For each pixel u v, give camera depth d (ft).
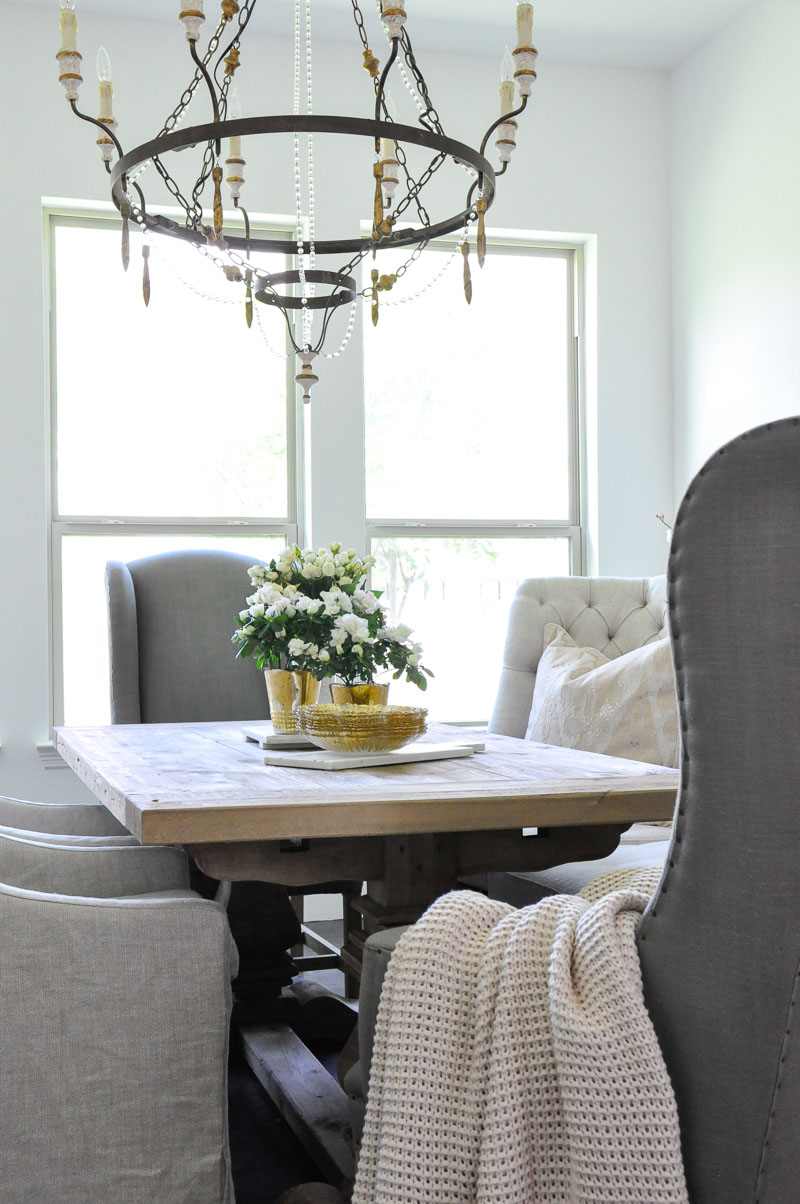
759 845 3.33
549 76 15.78
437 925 4.12
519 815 5.46
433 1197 3.76
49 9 13.99
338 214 14.96
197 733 9.43
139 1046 4.82
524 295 16.17
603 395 16.01
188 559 12.17
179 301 15.01
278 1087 7.50
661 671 9.93
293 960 10.18
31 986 4.72
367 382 15.60
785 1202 3.31
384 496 15.62
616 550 15.99
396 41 6.24
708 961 3.45
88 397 14.70
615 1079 3.47
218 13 14.30
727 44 14.78
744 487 3.35
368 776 6.16
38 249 13.96
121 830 8.21
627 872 4.58
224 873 5.61
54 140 14.02
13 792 13.74
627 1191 3.42
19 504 13.83
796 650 3.27
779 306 13.73
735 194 14.61
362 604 7.77
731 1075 3.39
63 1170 4.73
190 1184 4.86
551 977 3.67
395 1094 3.88
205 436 15.06
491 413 16.01
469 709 15.85
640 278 16.12
